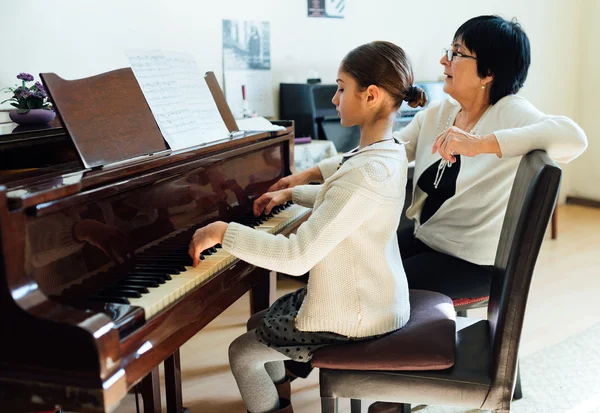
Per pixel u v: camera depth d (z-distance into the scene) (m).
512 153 1.77
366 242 1.51
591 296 3.30
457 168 2.17
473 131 2.12
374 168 1.46
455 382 1.46
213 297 1.50
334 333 1.56
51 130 1.82
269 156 2.24
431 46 4.49
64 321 1.07
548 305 3.18
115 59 3.00
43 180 1.28
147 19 3.10
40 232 1.19
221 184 1.90
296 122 3.69
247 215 2.03
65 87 1.45
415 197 2.32
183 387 2.40
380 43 1.58
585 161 5.26
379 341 1.54
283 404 1.90
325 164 2.23
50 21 2.72
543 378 2.45
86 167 1.42
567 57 5.12
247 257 1.45
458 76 2.10
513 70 2.05
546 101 5.08
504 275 1.50
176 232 1.65
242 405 2.28
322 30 3.94
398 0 4.25
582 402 2.27
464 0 4.59
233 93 3.56
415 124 2.42
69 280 1.26
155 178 1.52
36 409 1.14
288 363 1.90
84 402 1.09
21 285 1.10
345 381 1.53
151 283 1.37
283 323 1.61
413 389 1.49
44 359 1.10
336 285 1.52
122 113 1.59
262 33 3.65
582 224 4.72
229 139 1.95
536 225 1.39
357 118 1.58
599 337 2.80
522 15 4.80
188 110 1.85
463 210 2.13
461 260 2.11
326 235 1.42
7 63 2.60
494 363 1.44
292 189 1.98
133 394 2.36
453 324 1.63
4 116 2.57
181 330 1.37
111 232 1.39
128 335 1.18
